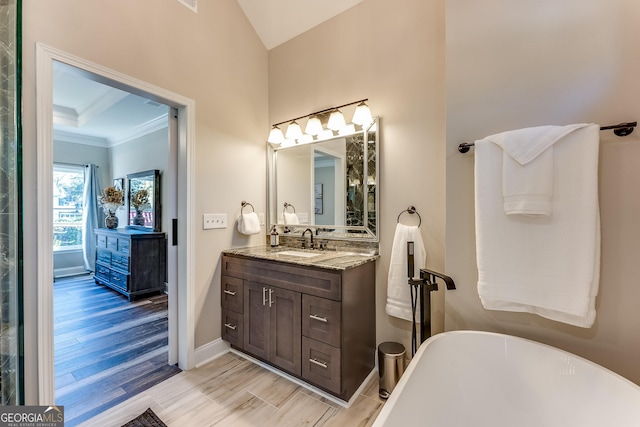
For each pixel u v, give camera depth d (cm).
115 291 394
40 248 130
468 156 143
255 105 253
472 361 128
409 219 189
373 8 205
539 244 118
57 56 137
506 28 134
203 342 208
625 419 93
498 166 127
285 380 185
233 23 232
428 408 109
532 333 129
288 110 253
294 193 247
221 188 222
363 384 180
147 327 272
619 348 112
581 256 110
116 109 355
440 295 178
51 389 133
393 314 183
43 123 131
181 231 200
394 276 183
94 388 175
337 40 223
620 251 111
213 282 216
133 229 430
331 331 160
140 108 351
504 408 120
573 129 112
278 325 184
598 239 110
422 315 151
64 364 203
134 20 168
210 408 158
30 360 128
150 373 192
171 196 202
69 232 490
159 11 181
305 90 242
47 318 132
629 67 110
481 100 139
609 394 99
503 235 125
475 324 142
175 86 189
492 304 129
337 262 173
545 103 125
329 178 226
